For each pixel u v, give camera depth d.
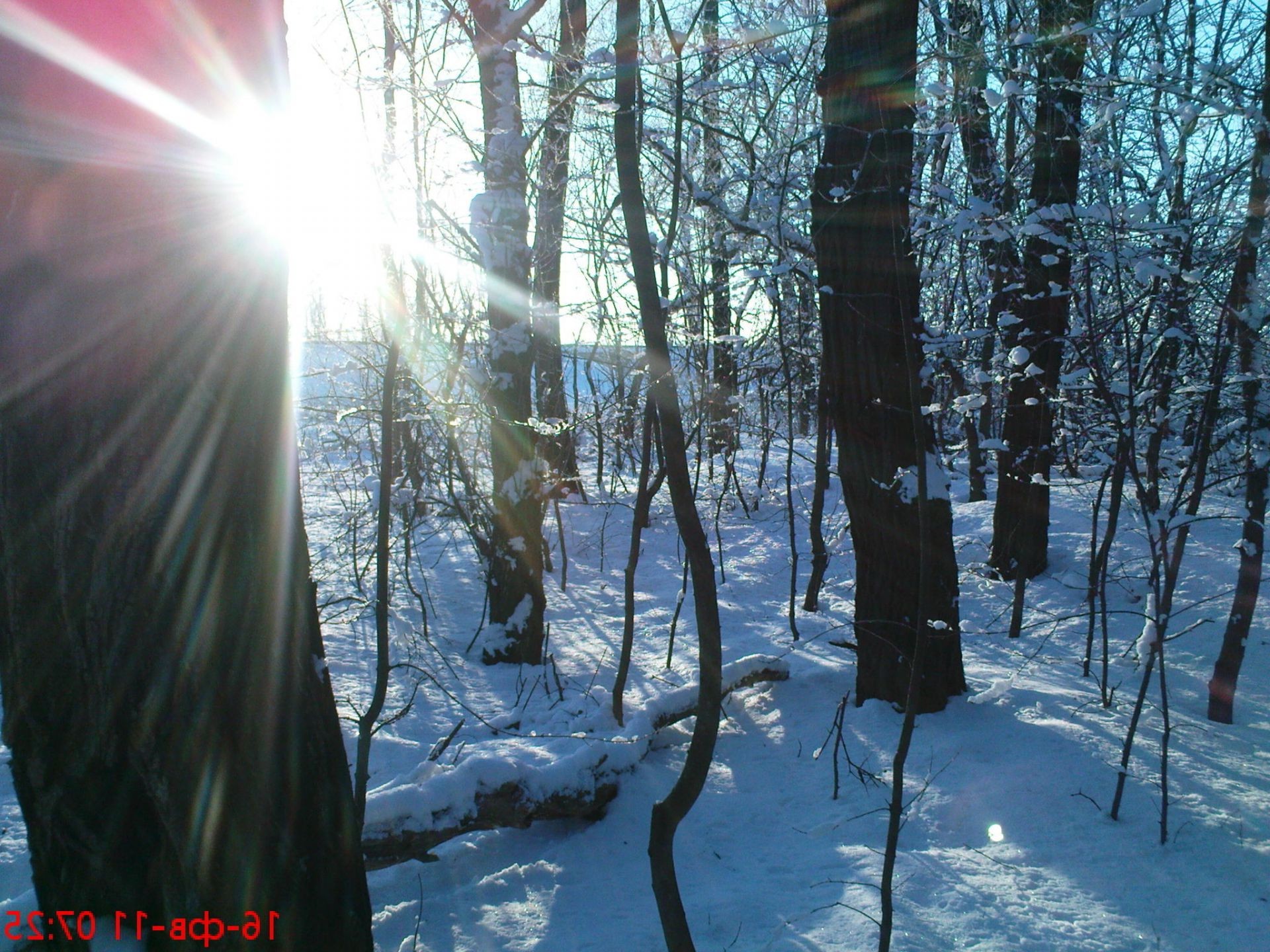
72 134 1.78
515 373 7.19
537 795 4.00
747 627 8.09
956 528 10.13
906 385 5.11
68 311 1.80
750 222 6.07
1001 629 7.62
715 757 4.96
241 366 2.02
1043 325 6.38
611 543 11.64
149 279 1.85
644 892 3.63
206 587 1.96
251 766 2.04
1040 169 6.34
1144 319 4.92
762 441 12.45
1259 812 3.94
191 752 1.95
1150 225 4.70
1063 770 4.32
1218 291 5.13
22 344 1.81
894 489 5.10
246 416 2.03
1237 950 3.03
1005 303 6.25
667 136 6.81
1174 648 6.57
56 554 1.87
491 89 6.82
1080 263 6.06
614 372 10.88
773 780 4.63
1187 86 4.78
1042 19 5.54
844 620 8.12
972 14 6.35
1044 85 5.14
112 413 1.85
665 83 6.06
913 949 3.05
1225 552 7.91
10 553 1.89
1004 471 8.42
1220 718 5.12
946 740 4.75
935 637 5.11
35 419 1.83
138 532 1.88
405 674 6.72
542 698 6.36
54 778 1.96
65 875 2.01
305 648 2.21
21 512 1.87
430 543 10.65
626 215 2.46
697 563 2.46
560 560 10.90
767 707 5.58
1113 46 5.14
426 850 3.74
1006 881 3.51
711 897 3.53
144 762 1.92
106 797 1.96
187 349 1.91
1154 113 5.23
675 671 6.82
